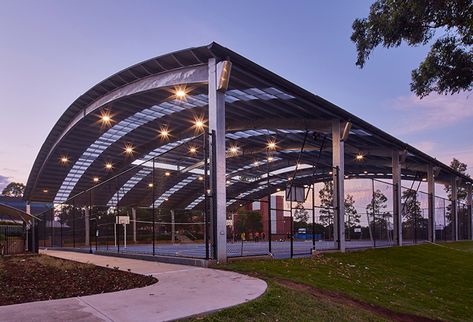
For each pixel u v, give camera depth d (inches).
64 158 1611.7
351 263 751.1
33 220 1039.0
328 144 1310.3
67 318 265.7
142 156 1579.7
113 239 1734.7
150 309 293.7
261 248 1147.9
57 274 495.8
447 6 432.8
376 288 562.6
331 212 1756.9
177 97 1016.2
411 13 448.1
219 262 573.6
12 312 278.8
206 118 1226.6
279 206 2203.5
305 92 833.5
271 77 752.3
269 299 342.6
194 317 278.1
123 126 1330.0
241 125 1152.2
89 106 1212.5
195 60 782.5
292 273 530.3
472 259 1104.2
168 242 1923.0
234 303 318.7
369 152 1327.5
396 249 1066.1
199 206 2208.4
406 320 440.5
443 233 1724.9
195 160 1582.2
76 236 1605.6
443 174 1884.8
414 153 1369.3
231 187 2064.5
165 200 2102.6
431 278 745.6
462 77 489.4
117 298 330.0
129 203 1929.1
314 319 322.7
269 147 1435.8
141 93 969.5
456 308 554.6
